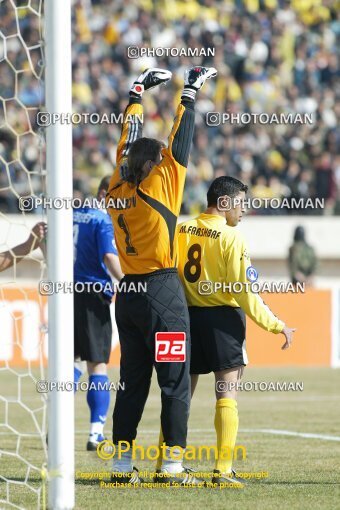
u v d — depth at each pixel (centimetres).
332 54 8450
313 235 7256
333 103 8038
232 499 1741
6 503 1672
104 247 2591
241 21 8462
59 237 1578
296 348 5447
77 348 2597
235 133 7569
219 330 1905
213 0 8525
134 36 8100
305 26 8612
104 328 2598
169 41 8181
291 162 7538
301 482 1942
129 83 7812
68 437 1578
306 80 8156
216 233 1906
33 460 2273
